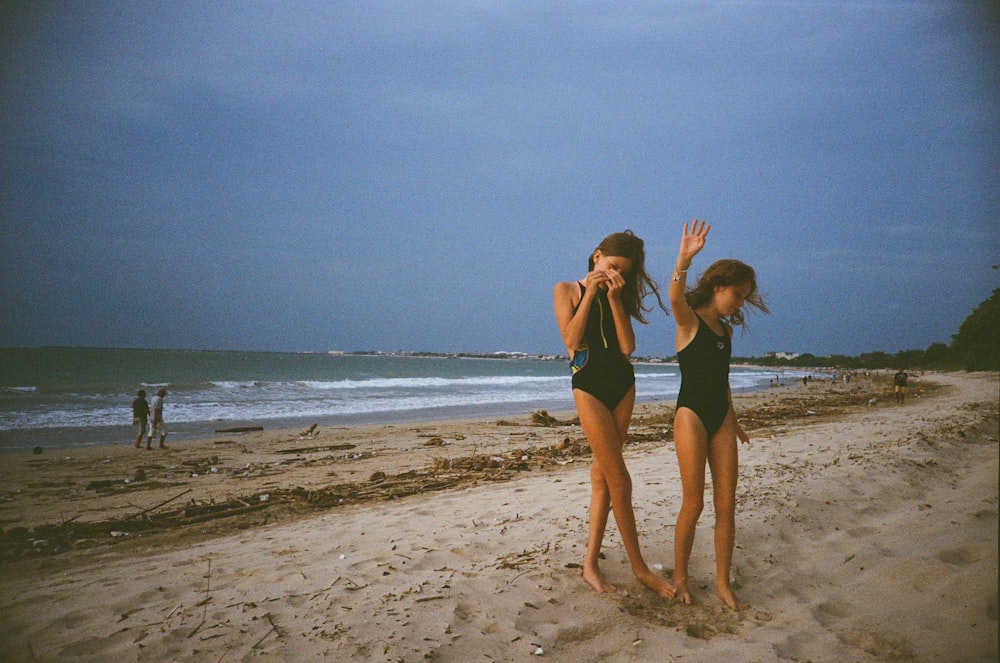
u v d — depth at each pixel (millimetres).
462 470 9344
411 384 46656
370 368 85250
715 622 3049
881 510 4938
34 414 21219
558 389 44094
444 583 3418
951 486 5547
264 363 91438
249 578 3848
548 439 14602
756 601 3295
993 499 4477
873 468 6316
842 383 55500
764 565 3771
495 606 3123
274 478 9766
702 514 4719
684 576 3346
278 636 2848
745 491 5312
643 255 3449
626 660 2668
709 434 3367
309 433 16719
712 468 3361
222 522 6520
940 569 3312
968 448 7074
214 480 9758
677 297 3338
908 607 3010
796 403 25906
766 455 7945
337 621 2979
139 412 14352
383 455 12367
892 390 35969
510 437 15180
